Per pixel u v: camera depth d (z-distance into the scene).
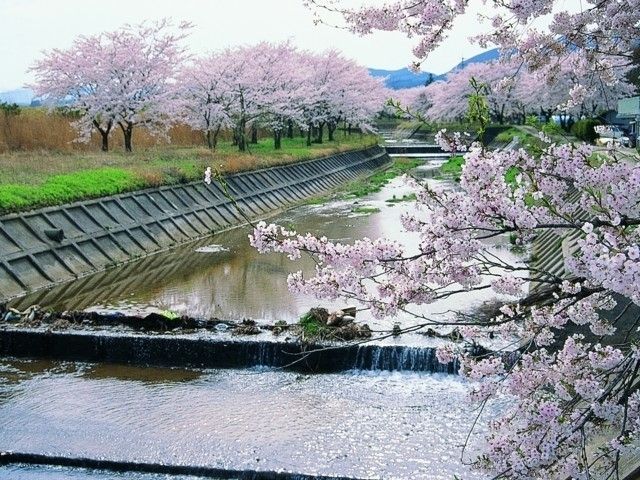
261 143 53.78
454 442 10.98
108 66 35.62
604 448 4.98
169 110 38.34
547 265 18.77
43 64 35.94
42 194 22.05
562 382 4.84
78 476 10.53
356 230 27.30
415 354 13.75
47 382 13.70
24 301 17.81
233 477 10.34
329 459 10.57
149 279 20.41
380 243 5.02
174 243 25.23
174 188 28.14
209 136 43.31
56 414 12.22
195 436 11.34
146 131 43.66
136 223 24.42
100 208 23.84
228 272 21.23
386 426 11.59
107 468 10.69
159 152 36.75
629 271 3.61
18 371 14.31
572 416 4.73
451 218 4.59
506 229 4.54
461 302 16.41
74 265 20.67
